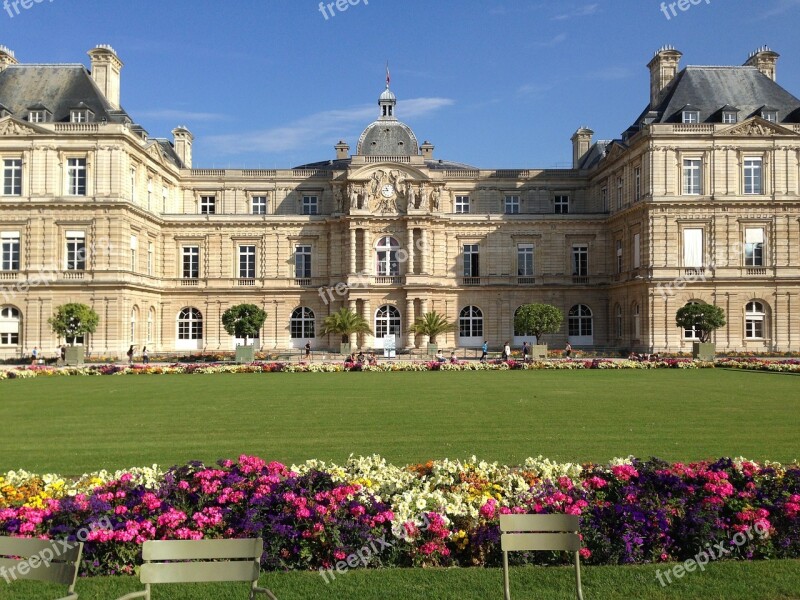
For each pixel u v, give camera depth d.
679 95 68.81
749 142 65.19
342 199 77.00
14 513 12.51
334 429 24.03
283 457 19.59
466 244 77.31
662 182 65.25
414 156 76.38
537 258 76.94
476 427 24.36
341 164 87.00
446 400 32.06
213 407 29.89
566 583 11.55
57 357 61.78
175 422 25.66
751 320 66.12
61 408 29.69
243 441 21.91
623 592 11.19
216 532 12.76
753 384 39.22
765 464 15.93
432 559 12.70
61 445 21.28
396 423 25.27
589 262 76.81
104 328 63.97
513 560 12.66
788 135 65.12
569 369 52.56
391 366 52.78
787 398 32.25
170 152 83.00
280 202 82.00
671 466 14.95
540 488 13.91
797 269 65.31
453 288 76.00
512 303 76.69
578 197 83.31
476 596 11.04
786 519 13.11
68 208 63.94
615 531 12.80
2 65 69.31
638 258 68.50
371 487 14.27
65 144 63.97
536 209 83.12
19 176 64.12
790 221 65.44
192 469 14.36
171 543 9.47
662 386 38.22
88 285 63.75
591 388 37.28
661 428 24.02
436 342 73.56
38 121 65.38
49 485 14.09
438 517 12.72
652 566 12.36
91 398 33.47
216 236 75.94
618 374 47.28
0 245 64.25
